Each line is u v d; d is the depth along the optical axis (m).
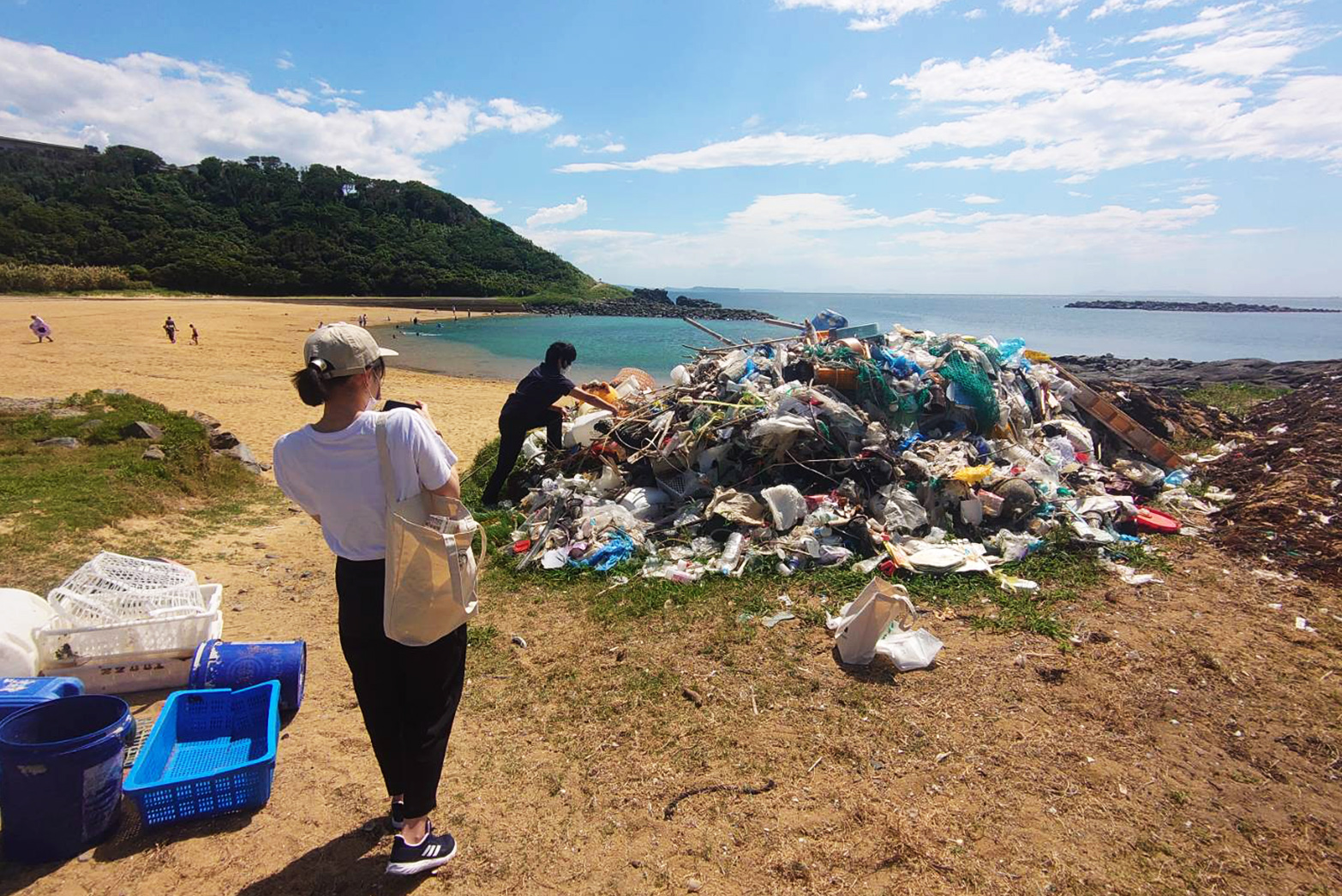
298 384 2.25
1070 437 8.11
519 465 8.21
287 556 6.42
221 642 4.11
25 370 19.28
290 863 2.73
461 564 2.41
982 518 6.32
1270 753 3.42
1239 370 18.22
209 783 2.91
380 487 2.33
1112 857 2.78
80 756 2.63
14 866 2.65
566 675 4.19
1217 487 7.72
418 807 2.56
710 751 3.44
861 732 3.58
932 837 2.87
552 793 3.17
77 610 3.94
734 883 2.66
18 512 6.28
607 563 5.93
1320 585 5.24
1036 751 3.43
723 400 7.91
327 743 3.54
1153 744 3.48
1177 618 4.78
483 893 2.62
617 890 2.63
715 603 5.09
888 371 7.72
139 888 2.58
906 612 4.30
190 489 7.89
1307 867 2.74
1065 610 4.93
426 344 41.50
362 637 2.45
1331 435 8.17
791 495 6.27
